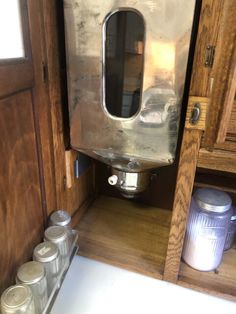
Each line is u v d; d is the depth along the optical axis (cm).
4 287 68
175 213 78
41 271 70
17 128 65
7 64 58
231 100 62
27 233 77
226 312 82
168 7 62
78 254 99
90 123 82
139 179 93
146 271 92
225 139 66
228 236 99
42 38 70
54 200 91
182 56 65
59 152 89
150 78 70
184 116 75
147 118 75
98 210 124
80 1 69
